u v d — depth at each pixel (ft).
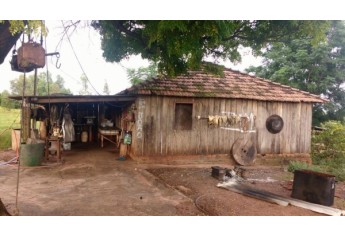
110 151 40.96
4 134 50.49
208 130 36.32
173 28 16.20
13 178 25.61
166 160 34.50
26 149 30.32
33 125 35.86
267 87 40.75
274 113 39.22
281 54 66.80
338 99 64.90
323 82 60.95
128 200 20.34
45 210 17.58
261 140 38.68
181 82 36.50
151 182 25.75
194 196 22.12
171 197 21.39
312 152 42.91
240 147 37.09
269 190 25.18
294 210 19.62
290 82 63.16
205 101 36.09
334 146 41.42
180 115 35.65
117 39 26.45
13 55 19.75
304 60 61.87
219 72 29.22
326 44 59.82
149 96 33.86
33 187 22.91
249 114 37.93
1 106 78.54
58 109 40.91
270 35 25.16
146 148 33.86
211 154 36.50
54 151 33.78
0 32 16.14
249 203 20.70
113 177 27.04
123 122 40.42
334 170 34.27
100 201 19.90
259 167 36.94
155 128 34.17
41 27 14.56
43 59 18.75
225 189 24.29
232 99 37.19
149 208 18.74
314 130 49.03
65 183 24.44
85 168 30.04
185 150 35.37
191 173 30.12
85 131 50.26
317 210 19.47
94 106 52.29
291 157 39.86
